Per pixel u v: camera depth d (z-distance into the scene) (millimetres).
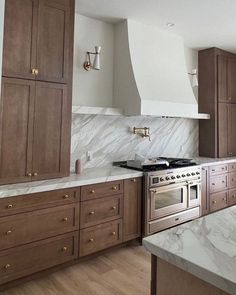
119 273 2725
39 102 2688
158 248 1094
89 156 3654
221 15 3482
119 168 3633
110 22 3758
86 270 2777
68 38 2883
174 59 4109
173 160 4180
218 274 876
